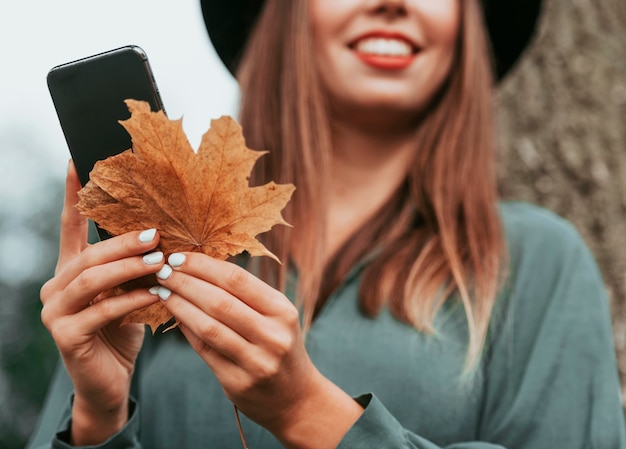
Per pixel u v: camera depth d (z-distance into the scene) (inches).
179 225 39.4
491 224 60.0
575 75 82.6
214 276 39.2
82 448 48.2
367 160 65.0
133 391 59.5
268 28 67.6
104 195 38.9
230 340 39.5
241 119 68.4
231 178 38.2
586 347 54.3
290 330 40.2
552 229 59.9
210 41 77.9
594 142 81.0
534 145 82.7
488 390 55.2
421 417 52.9
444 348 54.9
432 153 63.2
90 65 42.2
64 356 43.8
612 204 79.5
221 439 55.0
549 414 52.4
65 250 45.5
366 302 56.5
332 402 43.1
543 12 84.3
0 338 207.9
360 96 60.7
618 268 78.2
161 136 37.6
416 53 60.8
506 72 77.0
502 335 56.0
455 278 56.5
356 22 60.1
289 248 61.7
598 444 51.2
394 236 60.4
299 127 63.5
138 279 40.9
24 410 205.6
